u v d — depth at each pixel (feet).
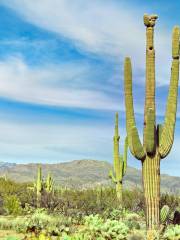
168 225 51.90
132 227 56.90
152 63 47.14
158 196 46.29
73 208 75.56
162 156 46.52
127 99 46.85
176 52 46.44
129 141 46.50
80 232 48.96
